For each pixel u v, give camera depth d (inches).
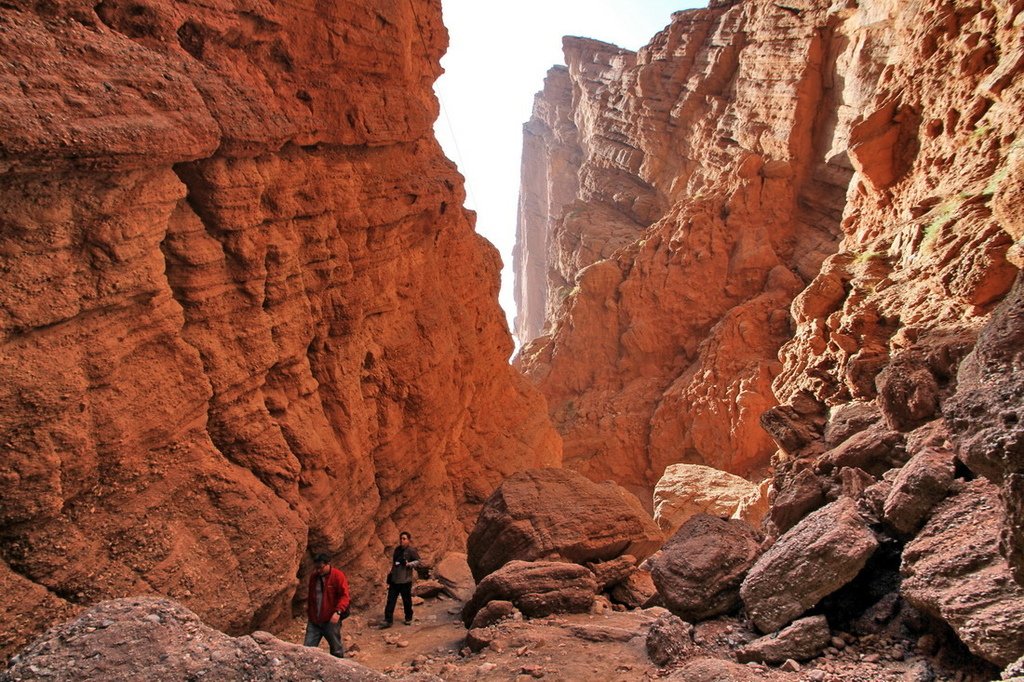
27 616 237.9
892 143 772.6
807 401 615.2
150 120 275.0
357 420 460.1
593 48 2329.0
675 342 1375.5
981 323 493.0
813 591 249.1
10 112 223.1
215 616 300.8
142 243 283.1
